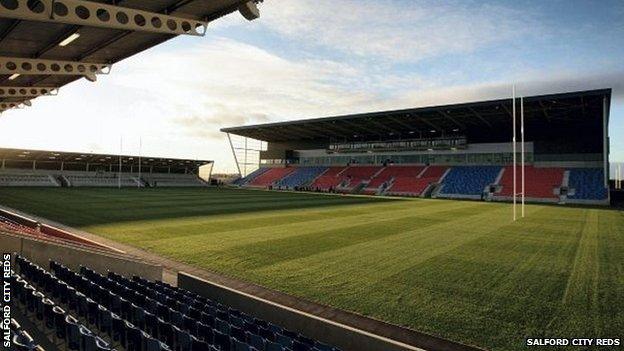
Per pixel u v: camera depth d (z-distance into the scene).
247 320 7.45
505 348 7.13
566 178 46.94
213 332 6.09
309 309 9.09
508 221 25.19
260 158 84.06
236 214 27.39
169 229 20.17
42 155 60.69
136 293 7.85
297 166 78.12
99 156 63.56
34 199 35.75
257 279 11.47
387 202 41.38
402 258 14.10
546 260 13.88
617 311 8.95
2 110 24.78
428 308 9.14
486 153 56.16
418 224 23.23
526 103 39.62
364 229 20.94
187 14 10.93
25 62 13.80
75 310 7.42
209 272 12.24
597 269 12.65
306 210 31.08
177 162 75.75
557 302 9.55
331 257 14.21
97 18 9.43
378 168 66.94
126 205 32.25
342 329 6.73
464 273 12.10
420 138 62.16
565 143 49.47
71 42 12.96
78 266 10.79
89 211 27.55
